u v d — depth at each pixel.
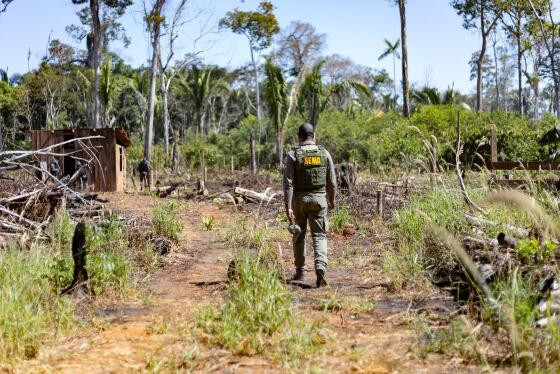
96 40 39.38
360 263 7.76
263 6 50.00
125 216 10.62
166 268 7.94
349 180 14.82
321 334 4.38
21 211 9.05
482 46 47.69
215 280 6.99
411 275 6.28
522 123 28.33
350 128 38.88
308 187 6.53
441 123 31.42
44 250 7.25
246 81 74.19
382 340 4.28
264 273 5.31
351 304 5.38
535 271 4.96
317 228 6.54
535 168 11.58
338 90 38.72
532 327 3.91
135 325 4.91
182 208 16.25
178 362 3.97
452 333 4.15
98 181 23.50
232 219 13.95
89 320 5.09
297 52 56.88
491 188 9.02
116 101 61.59
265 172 33.28
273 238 10.34
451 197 8.57
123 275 6.48
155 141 71.94
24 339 4.26
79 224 5.99
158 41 37.28
